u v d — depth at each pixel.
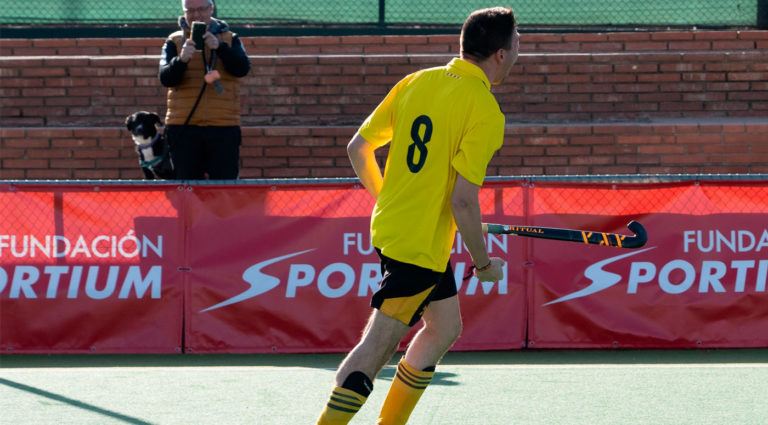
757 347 14.29
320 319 14.24
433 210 7.65
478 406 10.88
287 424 10.11
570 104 22.02
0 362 14.02
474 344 14.21
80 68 22.09
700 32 22.56
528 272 14.24
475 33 7.86
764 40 22.53
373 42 22.80
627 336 14.22
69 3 23.81
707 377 12.50
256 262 14.21
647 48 22.58
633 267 14.24
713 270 14.23
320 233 14.23
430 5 23.84
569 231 8.41
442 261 7.76
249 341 14.23
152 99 22.17
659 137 21.08
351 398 7.57
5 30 23.80
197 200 14.19
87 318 14.21
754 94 22.00
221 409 10.80
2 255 14.20
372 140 8.33
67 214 14.18
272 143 21.42
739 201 14.16
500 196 14.12
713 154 21.03
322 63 22.09
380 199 7.98
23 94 22.14
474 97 7.63
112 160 21.34
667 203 14.18
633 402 11.06
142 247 14.23
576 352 14.45
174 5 23.92
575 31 23.69
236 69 17.50
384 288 7.71
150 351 14.20
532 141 21.23
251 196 14.21
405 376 8.34
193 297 14.19
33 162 21.34
